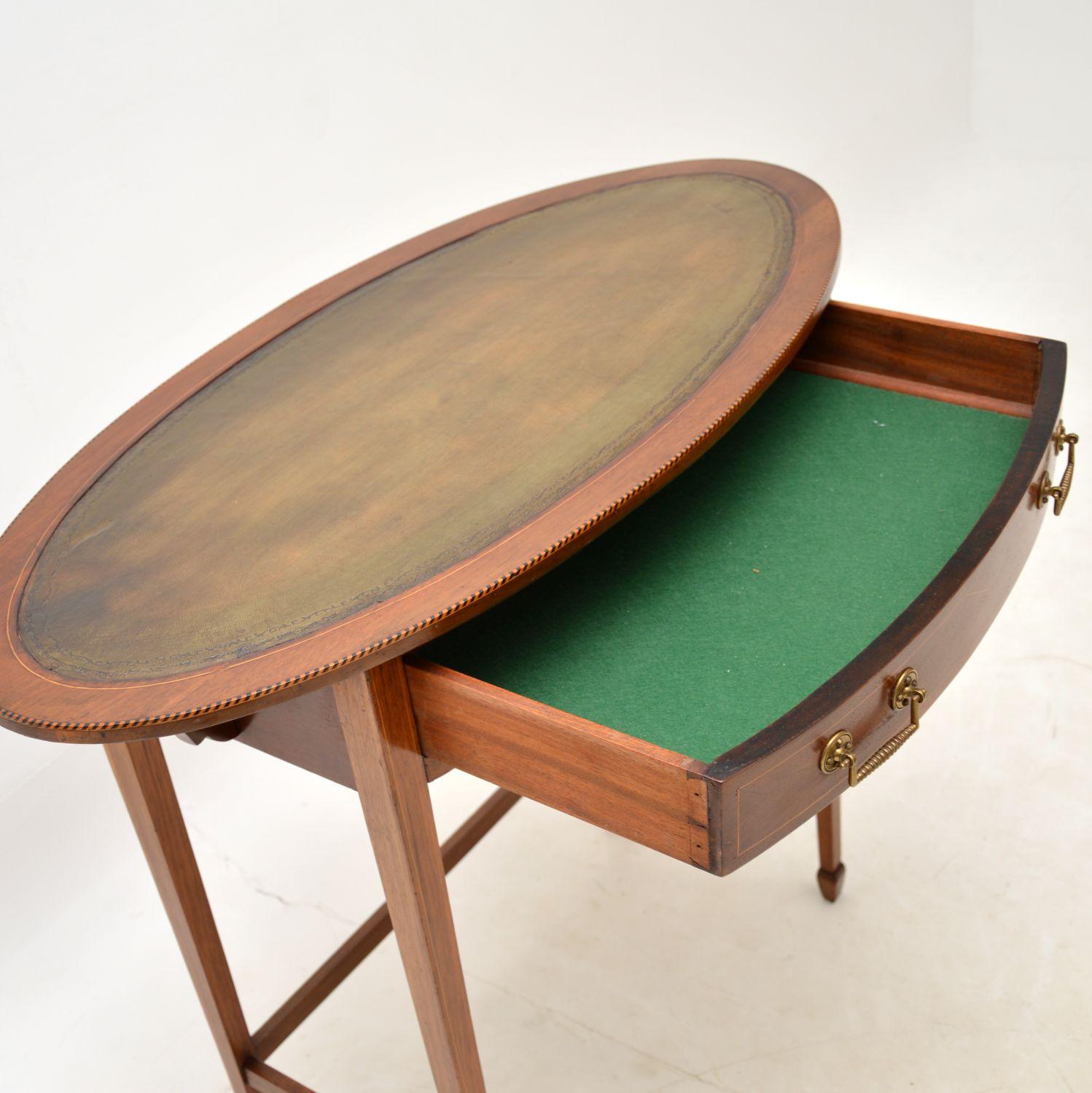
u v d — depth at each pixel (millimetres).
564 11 2506
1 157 1690
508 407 1215
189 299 1968
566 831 1881
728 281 1354
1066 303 2840
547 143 2572
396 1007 1675
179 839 1353
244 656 972
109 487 1235
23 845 1833
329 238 2180
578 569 1205
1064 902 1671
